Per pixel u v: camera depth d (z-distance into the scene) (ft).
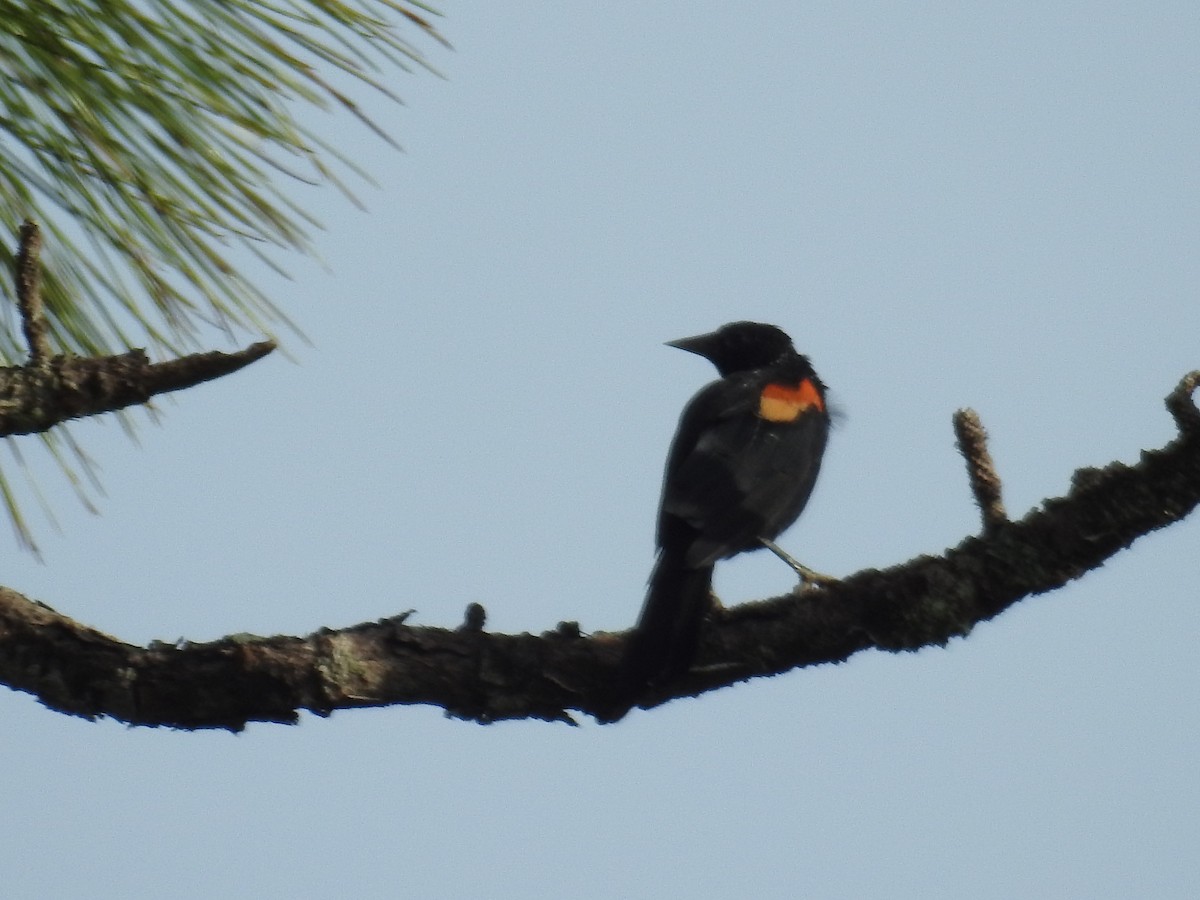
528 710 20.67
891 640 20.63
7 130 19.56
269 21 19.10
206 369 18.19
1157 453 19.13
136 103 19.33
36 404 17.81
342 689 19.75
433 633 20.47
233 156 19.71
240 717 19.61
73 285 20.76
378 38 19.29
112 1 18.98
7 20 18.80
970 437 20.29
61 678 19.34
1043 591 19.99
